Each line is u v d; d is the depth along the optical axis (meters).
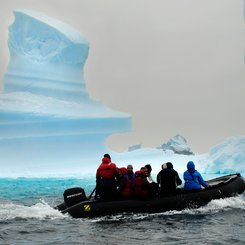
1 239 8.26
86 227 9.23
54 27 47.34
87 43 49.25
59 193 21.67
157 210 10.42
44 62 48.41
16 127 44.34
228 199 11.26
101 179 10.48
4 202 16.67
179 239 7.98
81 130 47.28
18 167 44.03
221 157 40.00
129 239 8.02
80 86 50.03
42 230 9.01
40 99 46.66
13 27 48.47
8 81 48.41
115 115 49.66
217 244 7.57
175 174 10.76
